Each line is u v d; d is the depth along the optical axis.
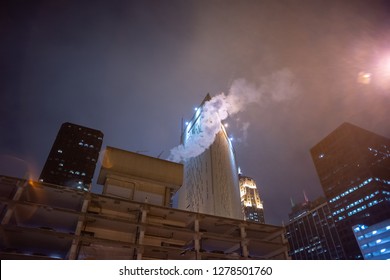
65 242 17.52
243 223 22.83
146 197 24.30
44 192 18.52
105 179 24.88
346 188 157.25
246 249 21.09
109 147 25.98
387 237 96.69
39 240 17.25
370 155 155.12
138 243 18.03
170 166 26.86
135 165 25.44
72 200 19.41
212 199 156.38
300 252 195.88
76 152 130.25
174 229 20.06
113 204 20.09
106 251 18.02
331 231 174.88
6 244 17.48
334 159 171.88
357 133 165.75
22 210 17.31
